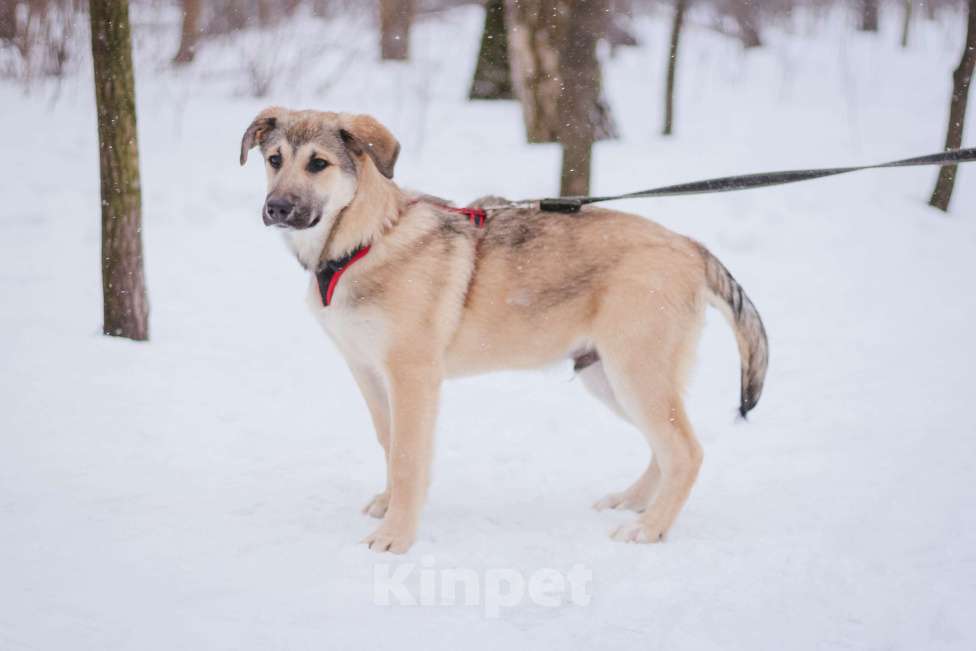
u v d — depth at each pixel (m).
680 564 3.95
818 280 9.27
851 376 6.68
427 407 4.21
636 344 4.26
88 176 11.41
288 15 21.05
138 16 20.38
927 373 6.68
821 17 28.86
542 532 4.31
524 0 13.38
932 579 3.72
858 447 5.32
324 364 6.83
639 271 4.27
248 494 4.63
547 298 4.32
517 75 13.85
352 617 3.42
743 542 4.17
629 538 4.21
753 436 5.62
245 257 9.45
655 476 4.65
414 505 4.15
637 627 3.40
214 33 19.75
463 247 4.32
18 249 8.99
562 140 9.84
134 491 4.56
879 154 14.06
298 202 4.03
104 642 3.18
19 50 16.09
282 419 5.74
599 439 5.64
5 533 4.01
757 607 3.56
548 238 4.35
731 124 16.12
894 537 4.14
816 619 3.46
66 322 7.05
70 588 3.55
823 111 17.39
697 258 4.44
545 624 3.41
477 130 14.58
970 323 7.96
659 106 17.61
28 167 11.55
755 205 11.23
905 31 24.61
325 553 3.98
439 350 4.25
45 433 5.19
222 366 6.57
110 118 6.40
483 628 3.37
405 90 17.39
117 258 6.66
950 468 4.91
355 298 4.17
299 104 15.98
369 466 5.12
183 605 3.46
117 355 6.49
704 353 7.46
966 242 10.80
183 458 5.04
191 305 7.95
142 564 3.79
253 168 12.12
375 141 4.12
